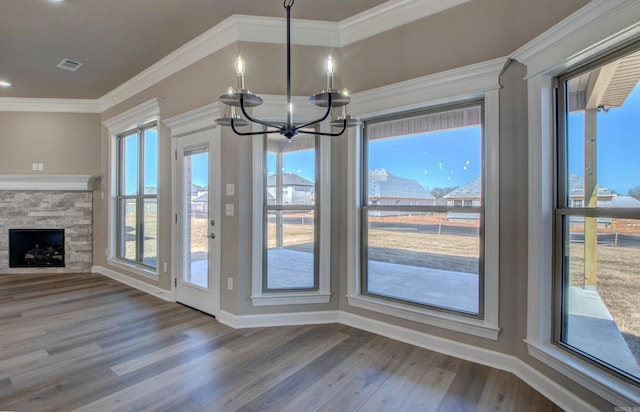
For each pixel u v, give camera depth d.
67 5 2.75
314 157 3.15
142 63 3.90
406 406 1.91
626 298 1.71
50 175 5.08
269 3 2.75
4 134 5.17
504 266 2.32
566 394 1.89
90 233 5.32
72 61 3.83
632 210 1.66
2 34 3.21
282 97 3.02
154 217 4.32
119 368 2.30
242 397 1.98
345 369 2.30
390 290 2.93
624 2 1.55
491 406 1.91
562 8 1.98
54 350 2.56
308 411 1.86
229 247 3.13
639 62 1.62
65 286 4.47
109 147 5.07
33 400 1.93
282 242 3.18
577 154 1.96
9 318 3.24
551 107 2.06
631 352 1.69
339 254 3.13
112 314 3.37
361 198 3.05
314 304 3.13
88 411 1.84
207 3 2.75
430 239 2.72
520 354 2.23
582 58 1.83
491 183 2.35
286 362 2.39
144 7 2.79
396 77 2.75
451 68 2.49
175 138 3.73
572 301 2.00
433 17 2.57
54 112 5.23
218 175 3.22
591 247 1.89
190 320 3.21
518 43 2.21
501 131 2.31
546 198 2.07
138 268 4.40
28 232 5.27
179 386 2.09
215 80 3.25
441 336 2.58
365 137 3.04
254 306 3.06
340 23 2.99
